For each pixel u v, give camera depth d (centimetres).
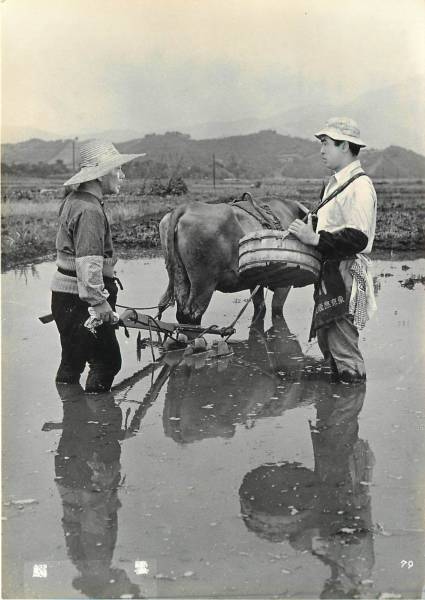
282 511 372
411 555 333
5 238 1246
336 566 326
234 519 364
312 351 675
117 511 375
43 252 1225
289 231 564
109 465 430
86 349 573
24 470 425
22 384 586
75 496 393
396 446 450
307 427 485
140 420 505
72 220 557
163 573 322
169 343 689
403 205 1368
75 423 500
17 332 751
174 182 1484
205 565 328
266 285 649
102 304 557
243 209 709
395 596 305
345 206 559
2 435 477
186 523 362
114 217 1423
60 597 311
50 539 351
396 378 583
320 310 573
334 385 573
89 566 330
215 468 423
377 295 869
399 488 395
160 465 428
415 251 1198
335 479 406
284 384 577
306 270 572
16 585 318
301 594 308
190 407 530
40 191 1431
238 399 545
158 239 1312
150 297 890
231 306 873
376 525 359
